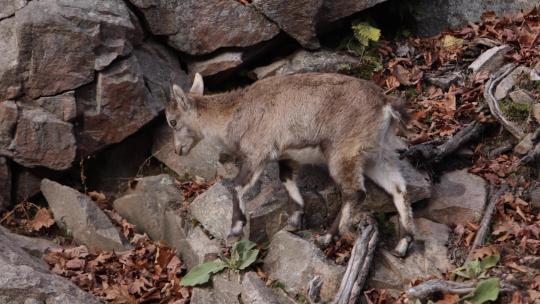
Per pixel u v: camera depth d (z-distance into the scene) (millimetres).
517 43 11969
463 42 12383
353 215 9523
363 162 9453
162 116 11891
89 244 10773
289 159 9961
